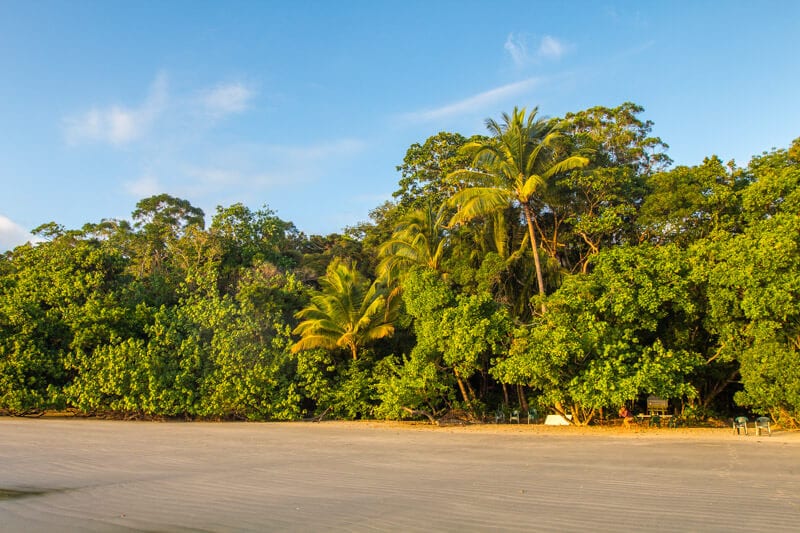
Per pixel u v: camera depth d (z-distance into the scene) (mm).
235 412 30172
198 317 30859
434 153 39812
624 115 34938
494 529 7824
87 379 29562
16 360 29797
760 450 15625
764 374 20328
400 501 9781
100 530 8445
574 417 25219
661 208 26516
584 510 8789
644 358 22359
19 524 8914
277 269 41906
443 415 29078
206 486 11602
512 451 16781
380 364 29922
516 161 27219
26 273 34031
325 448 18172
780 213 22062
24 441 20438
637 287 22703
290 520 8664
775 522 7840
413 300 26922
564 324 22781
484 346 24656
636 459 14484
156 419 30891
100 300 32344
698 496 9664
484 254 31312
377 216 52219
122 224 56812
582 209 30562
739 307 21391
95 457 16281
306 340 29516
